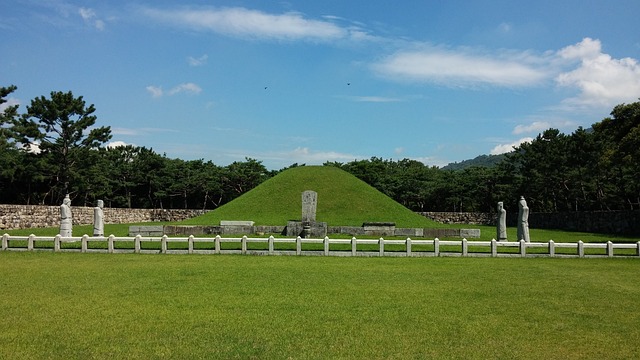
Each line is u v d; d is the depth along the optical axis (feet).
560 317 38.22
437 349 30.55
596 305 42.34
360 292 46.98
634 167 151.12
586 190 193.98
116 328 34.09
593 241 110.63
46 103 169.89
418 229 107.65
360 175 240.94
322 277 55.36
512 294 46.73
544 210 216.54
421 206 241.35
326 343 31.40
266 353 29.45
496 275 58.13
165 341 31.42
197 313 38.29
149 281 51.75
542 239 116.16
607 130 126.93
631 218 135.74
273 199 135.64
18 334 32.58
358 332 33.76
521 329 34.91
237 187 239.09
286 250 78.89
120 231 124.88
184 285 49.65
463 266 65.98
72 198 195.31
